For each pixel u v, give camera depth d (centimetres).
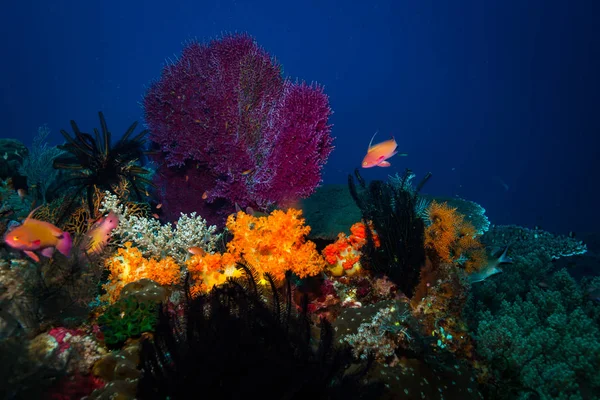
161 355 201
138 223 434
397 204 388
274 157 562
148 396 192
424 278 368
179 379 187
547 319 443
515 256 649
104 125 508
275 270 337
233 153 560
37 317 273
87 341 264
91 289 318
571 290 545
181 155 591
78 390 240
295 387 177
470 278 425
